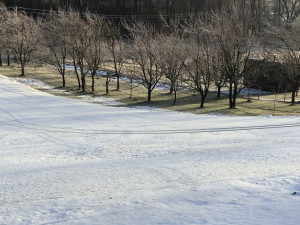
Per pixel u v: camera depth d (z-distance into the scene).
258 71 40.84
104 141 19.81
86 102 35.59
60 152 17.34
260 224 6.89
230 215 7.44
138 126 24.50
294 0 81.06
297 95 43.25
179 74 36.66
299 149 15.10
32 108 31.02
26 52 51.84
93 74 41.81
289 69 35.91
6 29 52.31
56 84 45.97
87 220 7.66
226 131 22.23
